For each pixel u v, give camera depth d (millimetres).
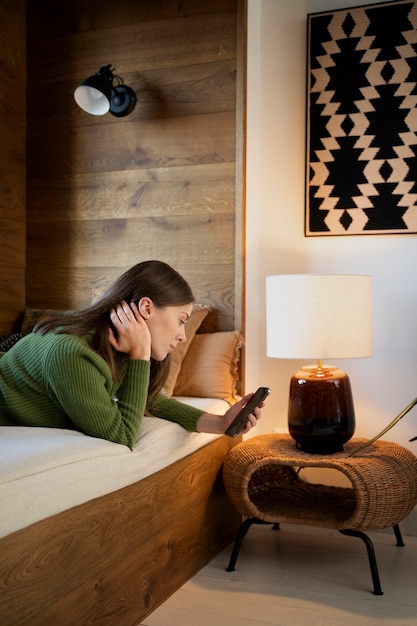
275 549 2598
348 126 2893
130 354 1961
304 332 2414
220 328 2883
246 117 2865
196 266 2930
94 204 3104
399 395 2848
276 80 2945
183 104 2953
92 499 1688
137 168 3031
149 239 3010
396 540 2701
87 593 1675
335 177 2908
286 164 2980
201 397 2701
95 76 2824
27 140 3203
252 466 2355
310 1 3002
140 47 3020
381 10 2861
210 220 2910
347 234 2891
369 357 2748
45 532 1504
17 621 1417
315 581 2273
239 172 2857
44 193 3189
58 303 3164
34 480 1467
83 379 1771
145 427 2078
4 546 1375
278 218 2957
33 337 1866
